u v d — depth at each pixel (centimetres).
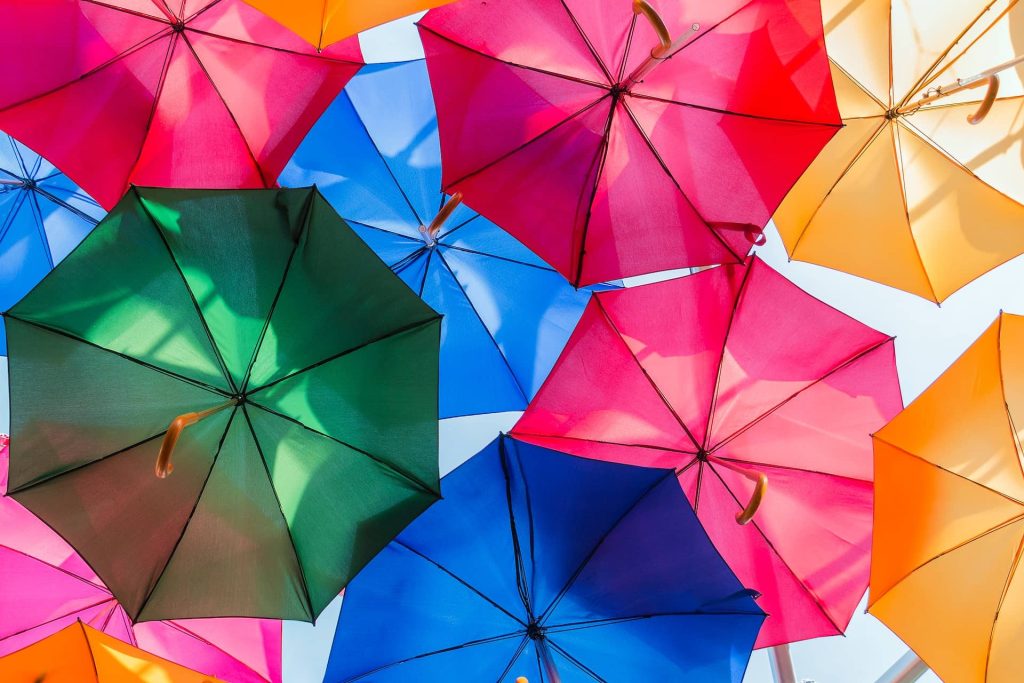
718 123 242
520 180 245
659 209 251
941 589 245
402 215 283
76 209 294
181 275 215
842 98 274
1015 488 249
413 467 225
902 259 285
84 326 215
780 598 271
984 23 269
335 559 228
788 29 235
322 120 276
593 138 242
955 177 280
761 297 260
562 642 242
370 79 280
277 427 223
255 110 248
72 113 238
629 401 260
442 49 232
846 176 281
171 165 247
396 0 218
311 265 218
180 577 226
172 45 240
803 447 268
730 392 263
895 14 270
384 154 279
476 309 297
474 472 235
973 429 252
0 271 286
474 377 298
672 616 241
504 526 239
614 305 256
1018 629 246
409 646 235
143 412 220
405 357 223
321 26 211
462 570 238
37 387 216
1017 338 256
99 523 221
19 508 260
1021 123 276
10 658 207
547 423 260
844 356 267
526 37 232
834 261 287
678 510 236
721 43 235
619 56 234
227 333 219
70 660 207
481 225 292
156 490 222
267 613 229
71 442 219
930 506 246
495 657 240
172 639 267
